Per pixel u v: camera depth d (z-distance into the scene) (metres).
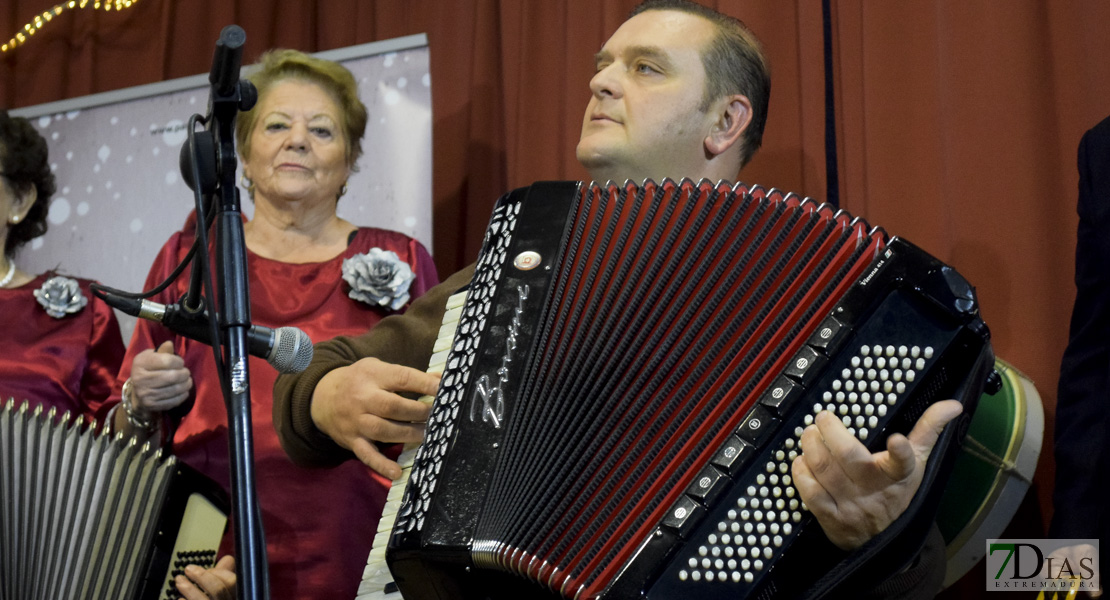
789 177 2.40
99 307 2.62
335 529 2.15
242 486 1.18
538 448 1.36
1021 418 1.88
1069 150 2.10
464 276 1.92
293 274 2.43
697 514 1.27
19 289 2.59
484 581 1.33
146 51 3.27
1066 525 1.68
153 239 2.78
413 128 2.64
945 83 2.20
